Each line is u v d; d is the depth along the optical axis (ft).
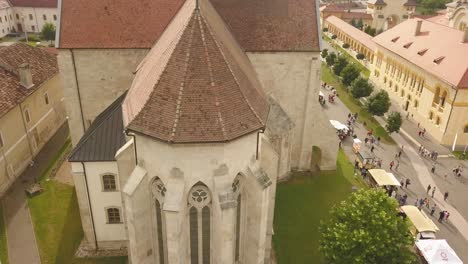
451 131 196.65
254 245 93.56
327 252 100.12
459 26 289.74
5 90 148.77
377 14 472.44
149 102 78.02
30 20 403.34
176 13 132.67
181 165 77.97
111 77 137.28
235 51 104.37
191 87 76.23
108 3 133.18
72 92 138.00
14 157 149.48
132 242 89.45
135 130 77.46
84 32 131.44
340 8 549.54
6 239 120.16
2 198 138.82
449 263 112.68
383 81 278.26
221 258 84.79
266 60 139.33
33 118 165.07
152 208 88.33
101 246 116.67
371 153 183.83
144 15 134.00
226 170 79.56
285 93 146.20
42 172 154.51
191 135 74.13
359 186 154.51
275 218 132.57
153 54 106.83
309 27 139.44
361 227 97.25
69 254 114.93
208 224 86.48
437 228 128.57
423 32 247.50
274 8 139.03
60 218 128.77
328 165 163.63
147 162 81.66
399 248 97.96
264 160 96.68
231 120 77.05
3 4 383.86
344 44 399.24
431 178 168.86
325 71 325.83
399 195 151.74
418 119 225.56
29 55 176.76
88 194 108.68
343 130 200.03
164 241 91.45
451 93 191.11
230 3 138.00
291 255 117.19
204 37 79.92
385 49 272.72
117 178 107.24
